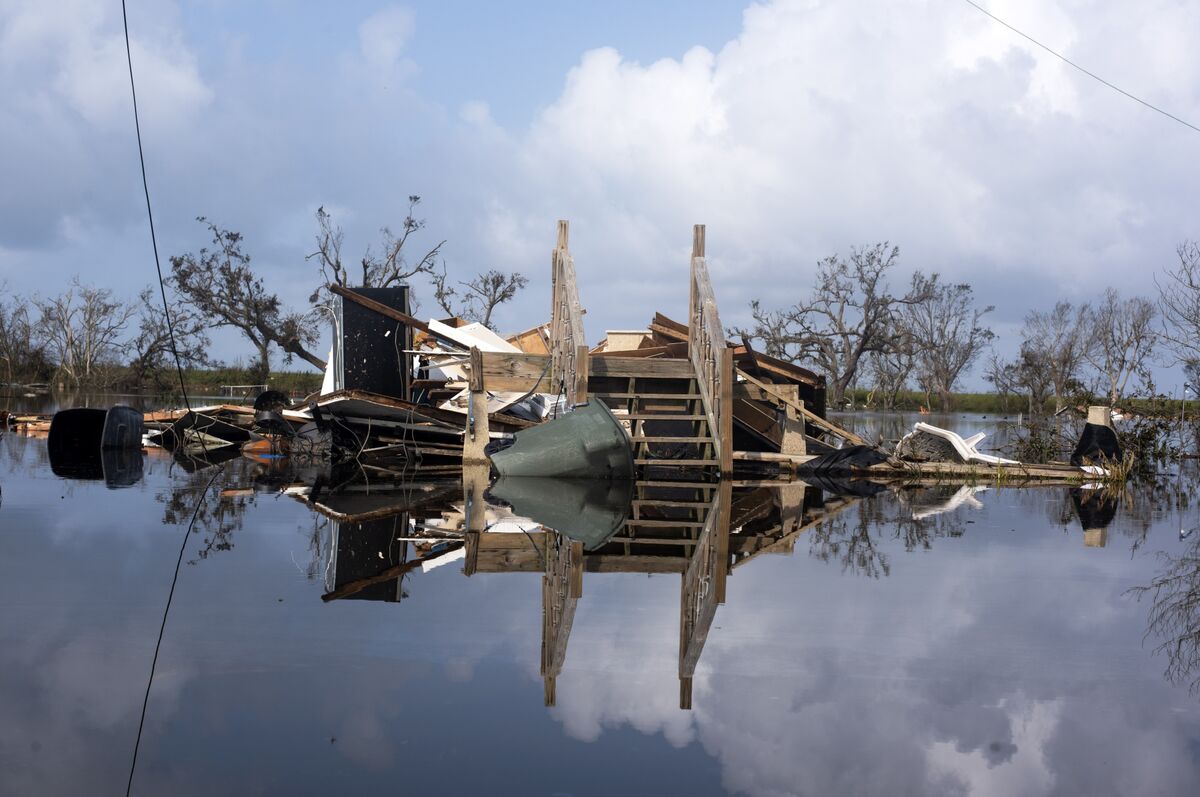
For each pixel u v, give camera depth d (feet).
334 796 8.61
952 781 9.35
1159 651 14.38
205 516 27.66
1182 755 10.16
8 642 13.51
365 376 57.36
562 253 51.08
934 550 24.18
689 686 12.24
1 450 55.01
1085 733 10.82
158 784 8.79
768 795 8.91
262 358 173.68
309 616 15.42
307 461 54.19
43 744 9.74
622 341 64.54
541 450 43.55
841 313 203.41
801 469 52.21
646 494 38.27
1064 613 16.93
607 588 18.74
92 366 214.48
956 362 224.33
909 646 14.51
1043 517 31.89
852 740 10.44
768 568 21.29
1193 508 35.50
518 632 14.83
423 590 17.88
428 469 49.19
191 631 14.28
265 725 10.41
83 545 21.91
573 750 9.91
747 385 54.24
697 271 49.57
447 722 10.66
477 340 56.29
